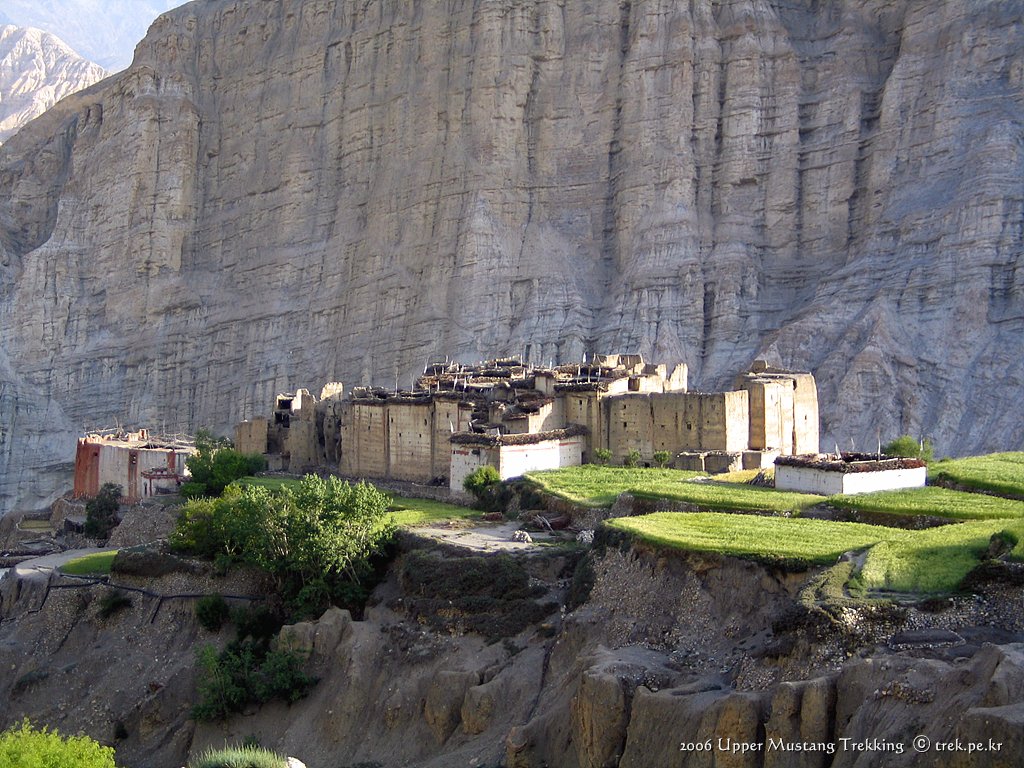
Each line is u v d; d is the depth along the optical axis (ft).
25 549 377.30
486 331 549.54
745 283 518.37
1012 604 134.51
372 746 190.80
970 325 438.81
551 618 193.06
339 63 649.61
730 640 153.28
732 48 562.66
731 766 126.62
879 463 210.18
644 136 563.48
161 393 628.28
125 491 406.62
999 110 478.59
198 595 253.85
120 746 228.02
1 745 147.43
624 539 184.34
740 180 543.80
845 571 149.69
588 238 570.87
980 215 451.94
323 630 216.13
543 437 283.79
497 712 177.27
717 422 279.28
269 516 239.91
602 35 593.42
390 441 327.06
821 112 538.06
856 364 439.63
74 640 265.75
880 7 552.00
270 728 208.13
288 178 637.71
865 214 508.94
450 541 224.53
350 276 602.44
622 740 143.64
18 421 627.46
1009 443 401.08
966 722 105.40
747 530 177.78
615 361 380.78
